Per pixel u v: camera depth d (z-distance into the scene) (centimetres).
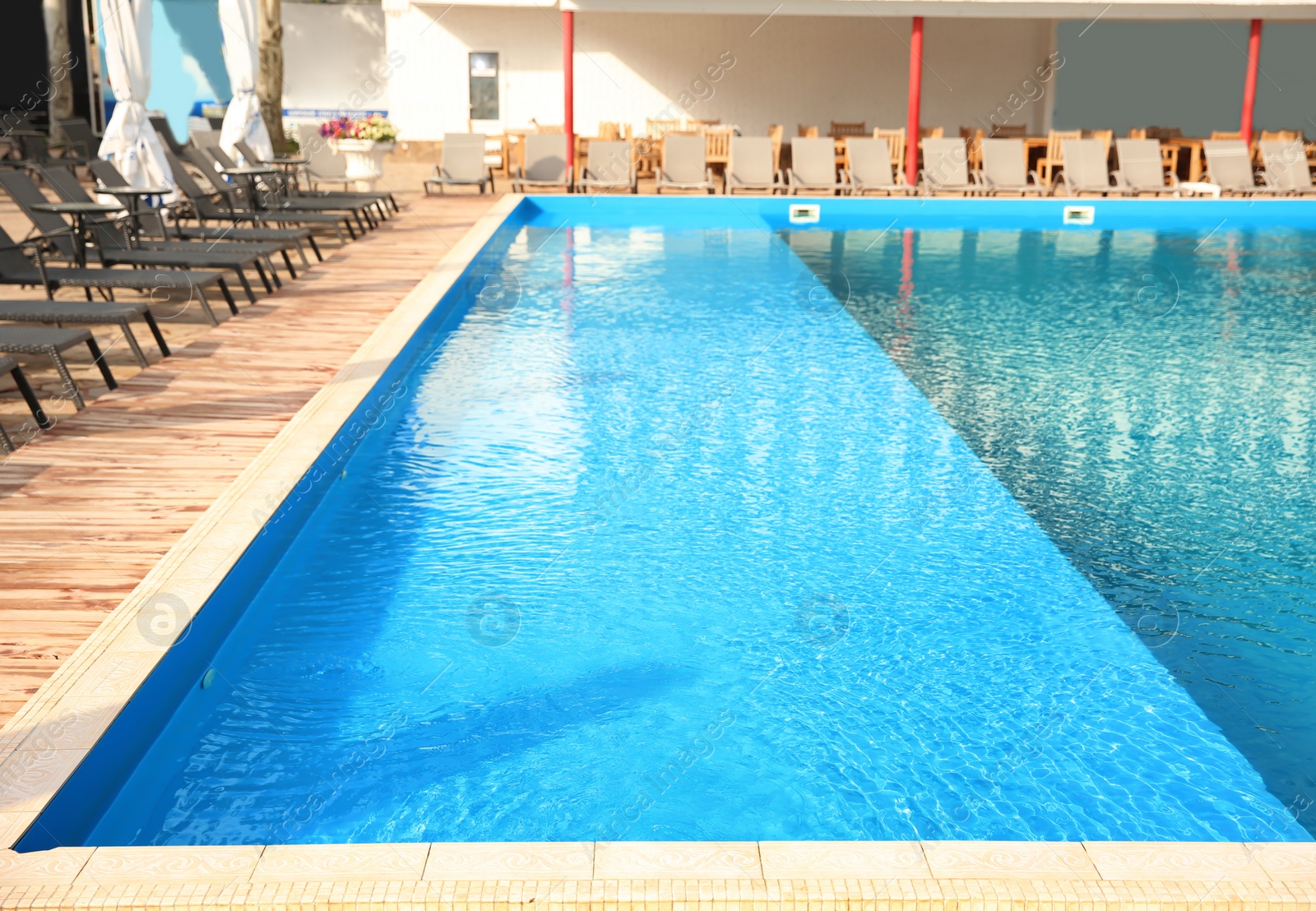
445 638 429
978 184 1566
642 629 438
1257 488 582
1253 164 1711
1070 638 435
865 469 603
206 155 1154
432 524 529
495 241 1205
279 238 969
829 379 758
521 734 370
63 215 862
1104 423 678
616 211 1532
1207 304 1005
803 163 1552
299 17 2123
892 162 1694
